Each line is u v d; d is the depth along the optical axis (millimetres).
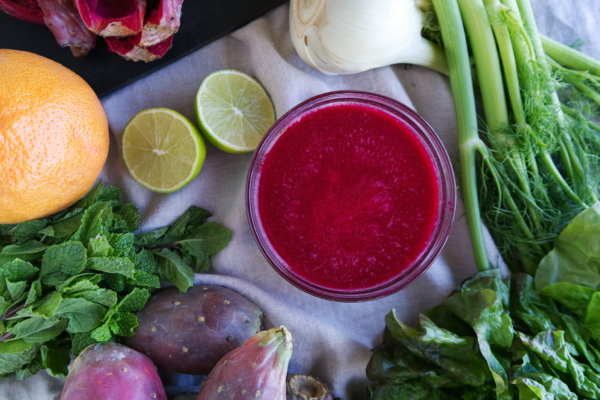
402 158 322
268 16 369
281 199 324
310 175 321
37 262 304
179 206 364
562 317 334
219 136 352
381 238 321
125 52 334
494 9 334
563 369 306
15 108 268
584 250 334
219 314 323
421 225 323
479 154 369
